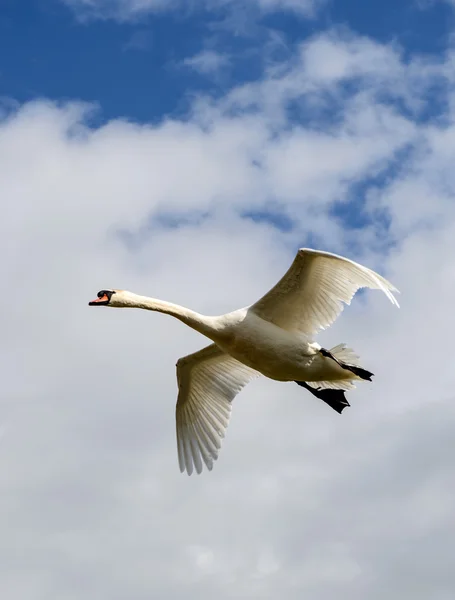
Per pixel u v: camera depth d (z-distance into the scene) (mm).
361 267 15766
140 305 18109
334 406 18266
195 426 19188
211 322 17406
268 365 17297
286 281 16797
